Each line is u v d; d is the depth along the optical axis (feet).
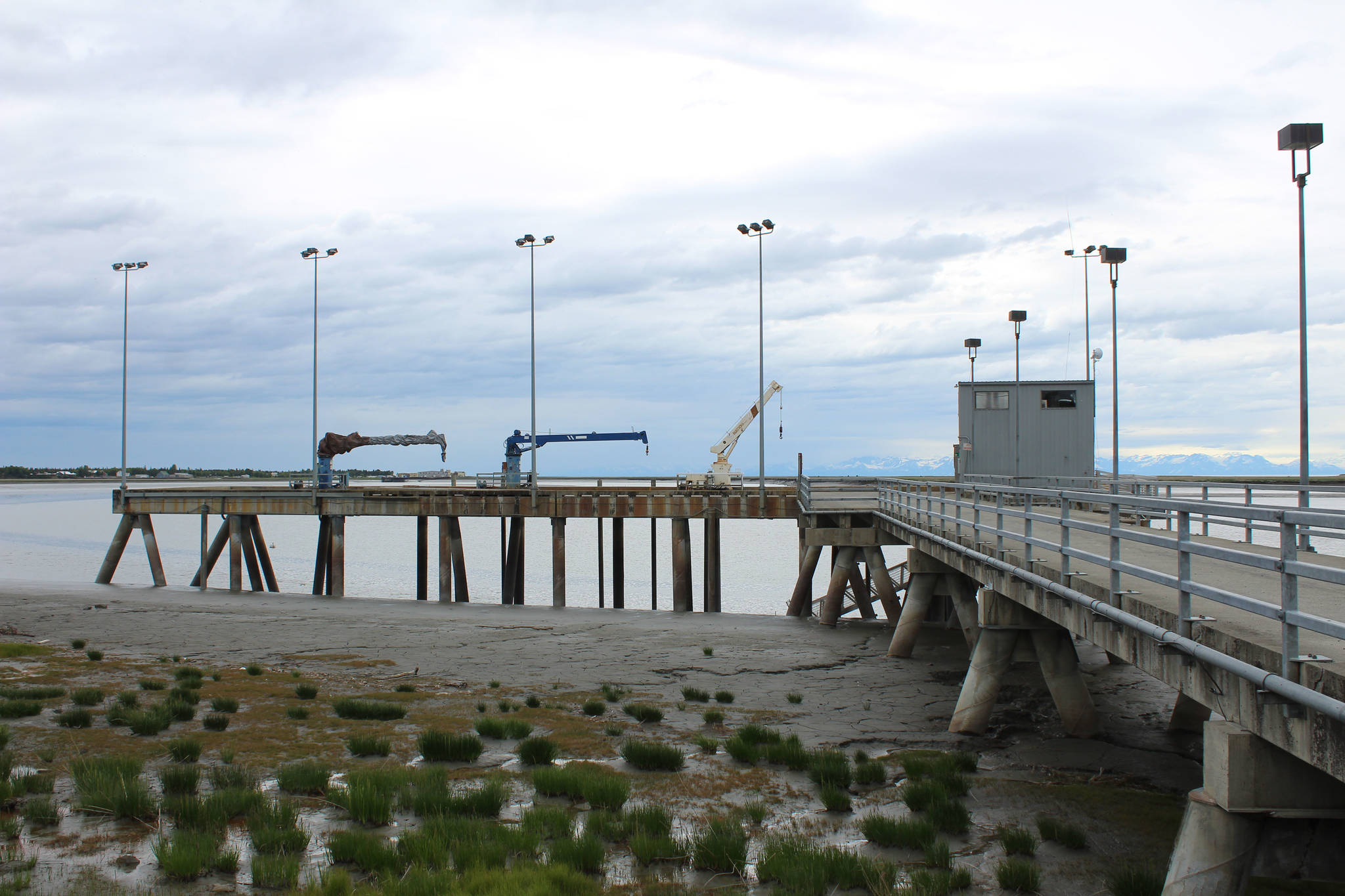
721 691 61.36
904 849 32.17
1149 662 28.55
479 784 37.91
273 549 250.78
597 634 88.02
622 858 30.83
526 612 106.32
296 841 30.01
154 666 64.95
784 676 67.67
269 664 70.44
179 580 177.17
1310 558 42.96
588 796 36.09
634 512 116.06
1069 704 48.52
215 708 49.80
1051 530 65.92
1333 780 22.08
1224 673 23.73
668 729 49.49
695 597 153.89
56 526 340.80
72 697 51.65
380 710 49.83
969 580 72.59
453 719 49.83
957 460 113.60
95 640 82.17
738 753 42.93
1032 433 113.60
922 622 82.28
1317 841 22.39
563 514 119.44
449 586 121.08
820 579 177.78
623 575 120.78
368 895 26.12
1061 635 49.03
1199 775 41.60
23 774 36.70
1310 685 19.57
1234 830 22.61
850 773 39.58
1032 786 39.27
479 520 423.64
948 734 49.73
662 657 75.56
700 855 29.94
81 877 27.40
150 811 32.78
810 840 32.94
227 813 32.71
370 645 81.35
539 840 31.19
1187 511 25.40
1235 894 22.44
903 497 79.41
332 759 41.34
